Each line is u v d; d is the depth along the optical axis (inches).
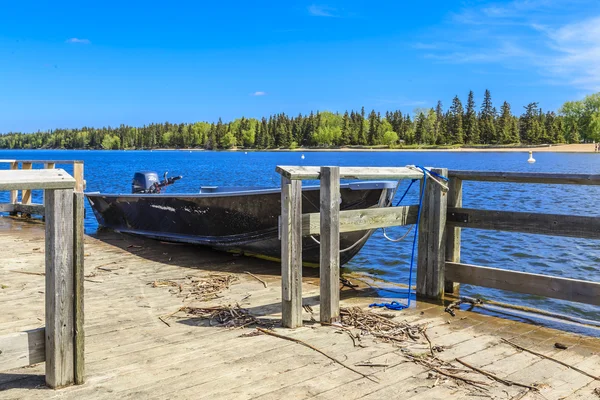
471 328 159.6
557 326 162.6
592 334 154.6
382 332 153.7
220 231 281.7
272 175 1373.0
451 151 4648.1
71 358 113.2
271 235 258.7
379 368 126.0
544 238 391.9
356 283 223.5
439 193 191.9
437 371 124.1
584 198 710.5
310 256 254.1
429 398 110.0
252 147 6003.9
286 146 5698.8
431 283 196.9
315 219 165.9
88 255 285.9
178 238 310.3
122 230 364.5
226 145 6171.3
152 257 281.1
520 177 177.5
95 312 177.6
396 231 433.4
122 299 195.5
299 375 121.3
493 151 4507.9
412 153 4333.2
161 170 1689.2
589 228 163.6
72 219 109.0
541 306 220.1
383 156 3543.3
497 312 178.7
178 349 139.4
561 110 5177.2
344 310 175.5
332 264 161.2
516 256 336.5
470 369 126.0
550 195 752.3
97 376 119.6
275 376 120.6
